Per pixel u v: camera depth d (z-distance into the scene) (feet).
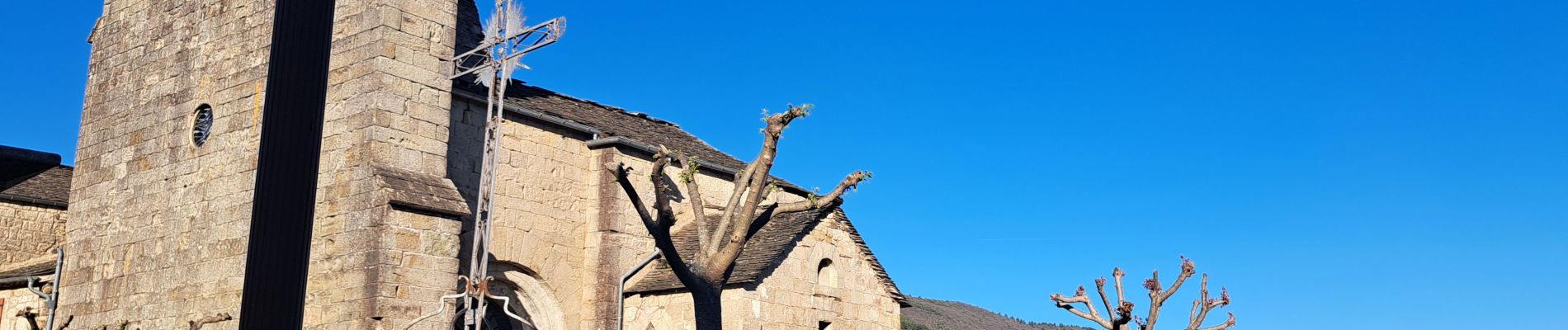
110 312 82.23
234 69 80.07
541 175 86.38
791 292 85.56
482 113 83.92
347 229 70.44
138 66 87.20
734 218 92.32
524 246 83.87
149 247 81.30
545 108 90.17
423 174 73.31
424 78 75.10
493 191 75.46
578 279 87.61
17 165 101.45
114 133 87.04
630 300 86.84
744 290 81.97
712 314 68.44
